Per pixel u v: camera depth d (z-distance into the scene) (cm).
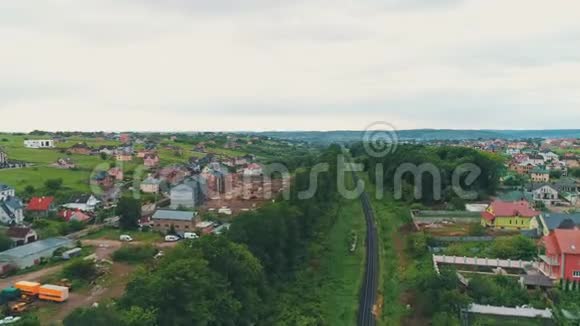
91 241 10775
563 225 9350
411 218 12019
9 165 18100
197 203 14762
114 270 8800
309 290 7625
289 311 6719
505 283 7062
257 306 6419
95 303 7162
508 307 6209
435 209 13075
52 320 6544
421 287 6875
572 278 6869
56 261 9319
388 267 8706
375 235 10962
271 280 7638
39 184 15275
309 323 6259
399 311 6712
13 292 7331
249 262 6481
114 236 11238
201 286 5259
